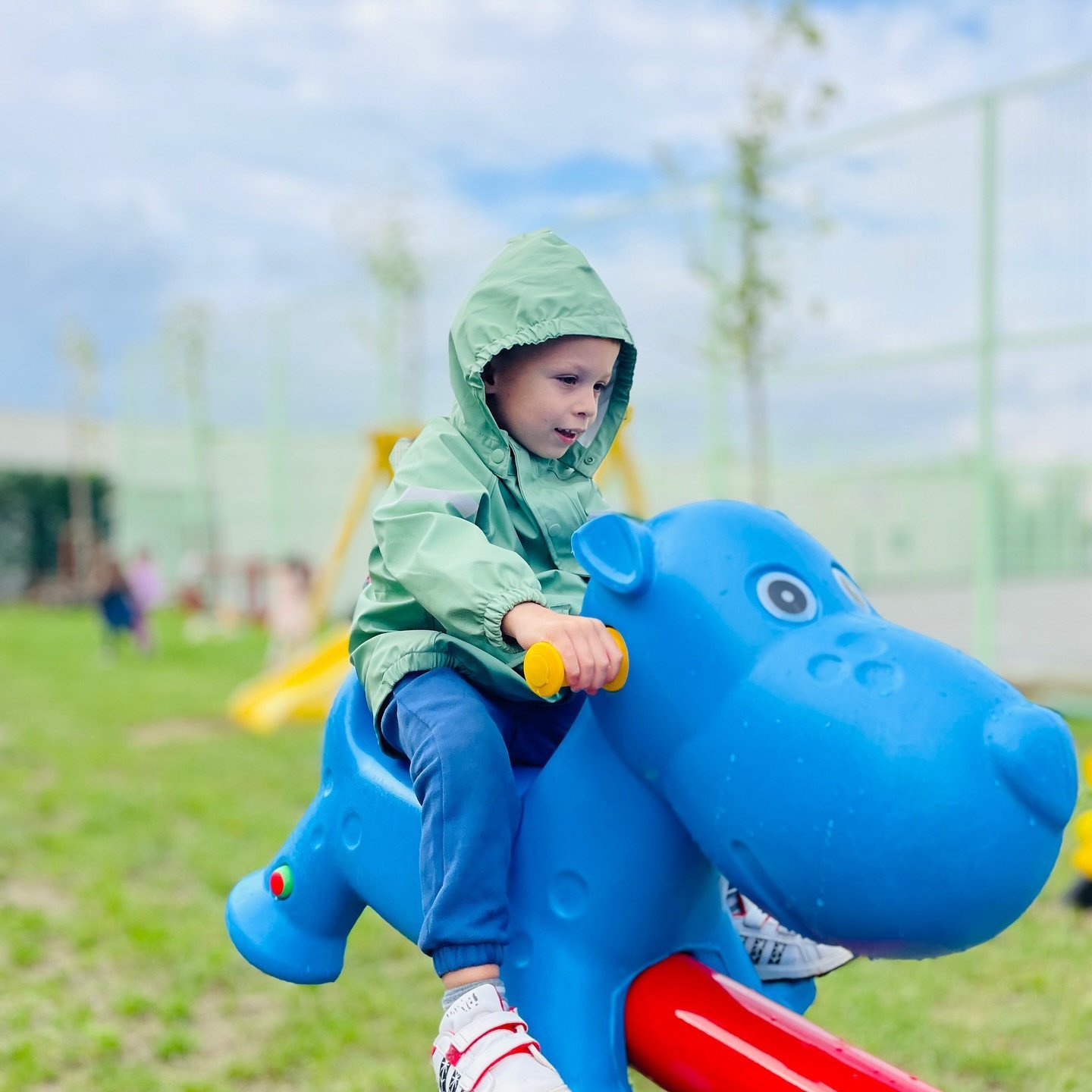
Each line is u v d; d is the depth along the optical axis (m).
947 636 8.11
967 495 8.38
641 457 8.81
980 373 6.77
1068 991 2.83
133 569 12.88
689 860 1.10
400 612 1.28
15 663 11.02
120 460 17.59
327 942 1.44
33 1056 2.62
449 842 1.11
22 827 4.64
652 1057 1.08
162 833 4.50
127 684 9.32
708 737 0.99
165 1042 2.66
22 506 22.19
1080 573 8.09
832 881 0.91
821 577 1.06
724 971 1.19
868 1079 0.98
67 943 3.37
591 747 1.12
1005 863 0.86
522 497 1.31
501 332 1.25
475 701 1.19
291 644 9.83
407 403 11.59
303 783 5.41
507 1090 0.98
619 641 1.04
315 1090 2.48
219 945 3.31
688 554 1.05
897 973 2.98
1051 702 6.89
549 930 1.12
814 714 0.93
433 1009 2.89
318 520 13.27
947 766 0.87
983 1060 2.43
